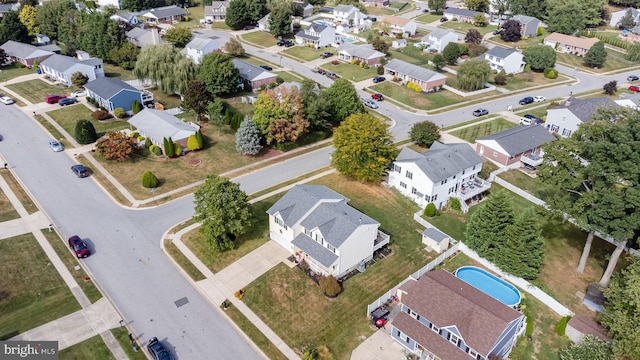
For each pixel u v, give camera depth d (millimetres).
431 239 58969
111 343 44500
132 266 54500
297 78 118938
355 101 89312
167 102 100750
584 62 132125
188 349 44562
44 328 45688
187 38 140250
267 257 56281
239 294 50594
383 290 52125
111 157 75750
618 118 53281
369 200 68688
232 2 156625
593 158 49844
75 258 55188
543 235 61719
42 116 90938
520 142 78875
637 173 46344
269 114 79938
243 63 115625
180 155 79062
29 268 53031
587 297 50562
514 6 166250
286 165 78000
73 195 67250
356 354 44531
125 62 119375
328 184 72562
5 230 58969
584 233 62125
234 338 46062
